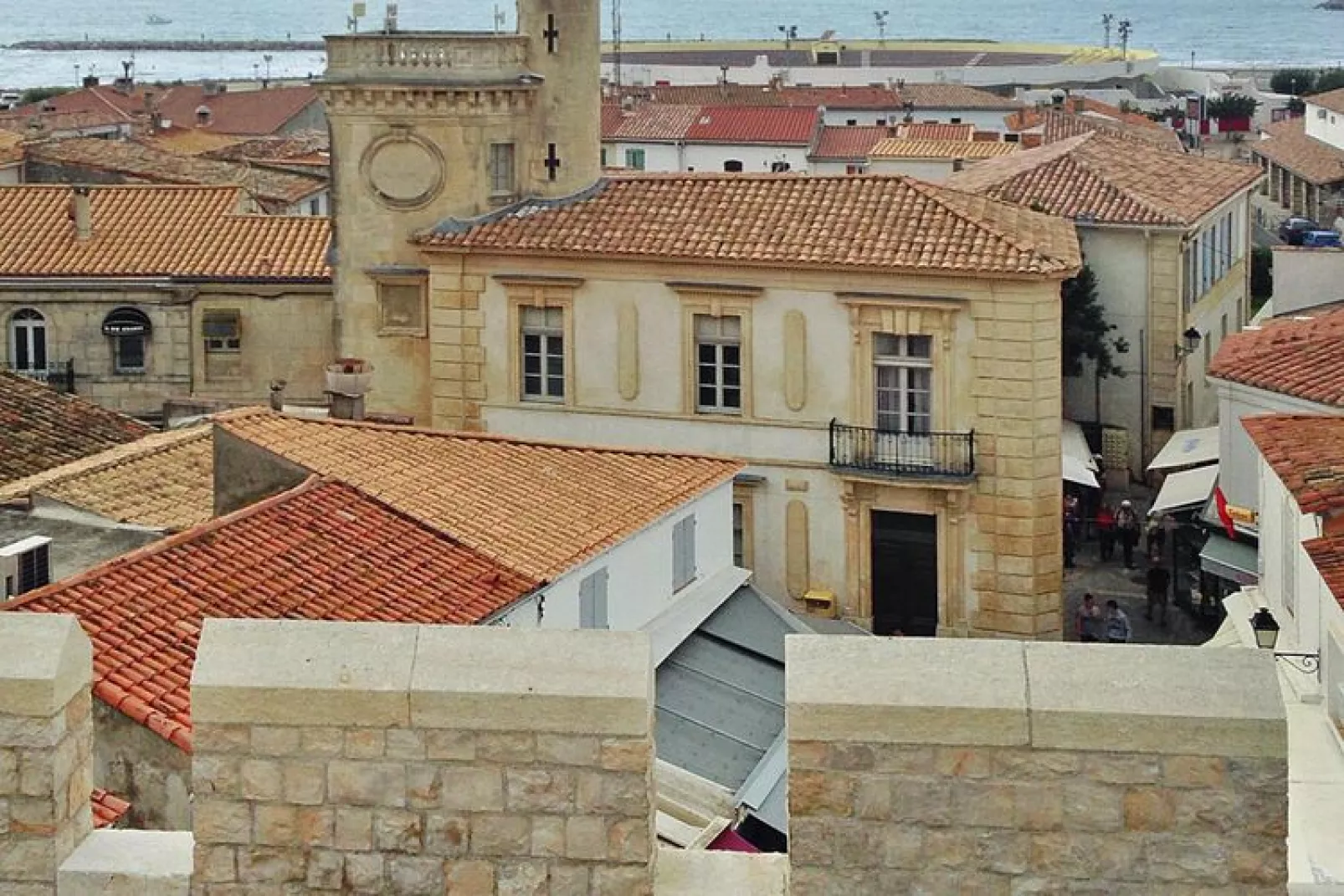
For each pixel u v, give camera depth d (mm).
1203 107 177750
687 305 54312
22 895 10047
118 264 64000
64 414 42188
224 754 9789
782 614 38156
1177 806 9164
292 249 64938
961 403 51906
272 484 33125
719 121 120125
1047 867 9250
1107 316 67562
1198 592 51750
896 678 9312
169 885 9984
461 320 57250
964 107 137125
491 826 9695
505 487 34469
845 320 52625
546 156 58594
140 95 137125
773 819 31266
